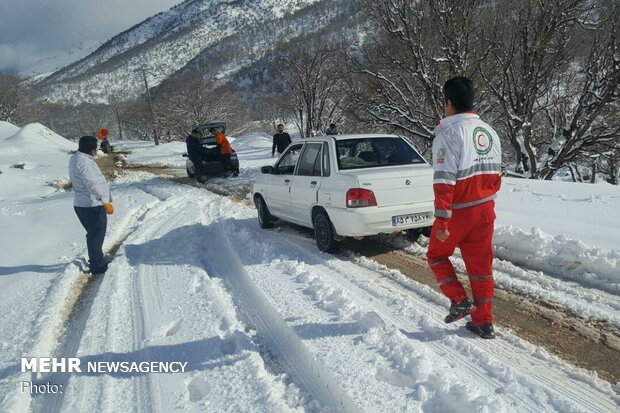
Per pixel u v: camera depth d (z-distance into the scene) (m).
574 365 3.25
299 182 6.70
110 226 8.73
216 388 3.28
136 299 5.08
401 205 5.68
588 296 4.28
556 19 13.93
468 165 3.36
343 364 3.29
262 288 4.93
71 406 3.22
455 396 2.83
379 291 4.68
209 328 4.20
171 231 8.12
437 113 16.67
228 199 11.63
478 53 15.41
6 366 3.83
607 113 14.90
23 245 7.81
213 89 67.81
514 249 5.57
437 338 3.65
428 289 4.64
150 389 3.33
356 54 19.64
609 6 14.07
